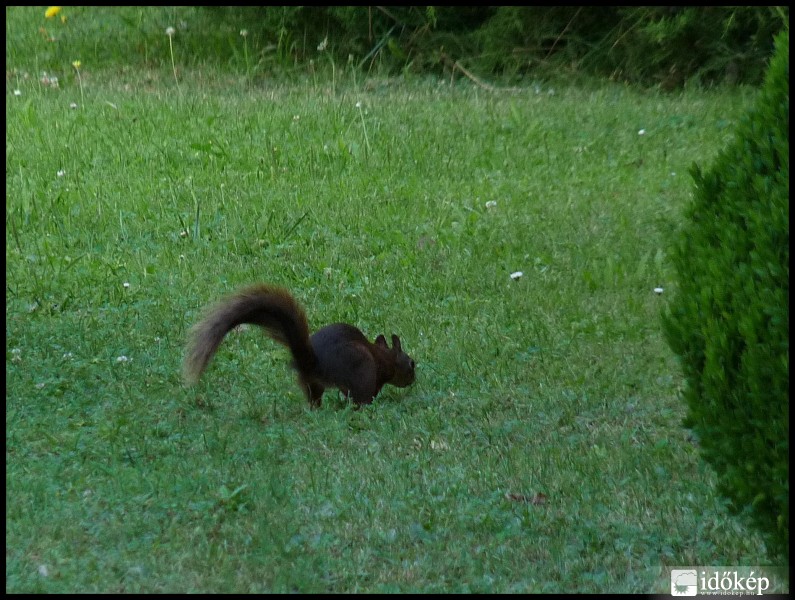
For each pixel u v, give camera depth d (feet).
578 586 22.54
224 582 21.85
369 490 26.35
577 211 50.78
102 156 56.24
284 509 25.13
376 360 32.76
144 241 46.42
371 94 69.97
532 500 26.37
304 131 60.39
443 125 62.69
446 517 25.20
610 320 39.01
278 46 77.00
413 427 30.55
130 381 32.99
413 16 78.95
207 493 25.79
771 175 21.45
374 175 55.16
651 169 57.47
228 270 43.47
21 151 55.62
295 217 49.01
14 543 23.04
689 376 23.04
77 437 28.73
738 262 21.66
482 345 36.76
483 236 47.42
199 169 55.26
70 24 83.35
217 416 31.01
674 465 28.27
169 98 66.59
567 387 33.83
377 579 22.54
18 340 35.58
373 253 46.01
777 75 21.97
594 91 74.38
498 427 30.83
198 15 81.97
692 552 24.08
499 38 78.18
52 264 43.14
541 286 42.29
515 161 58.03
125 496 25.39
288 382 33.88
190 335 30.35
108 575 21.89
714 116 67.10
